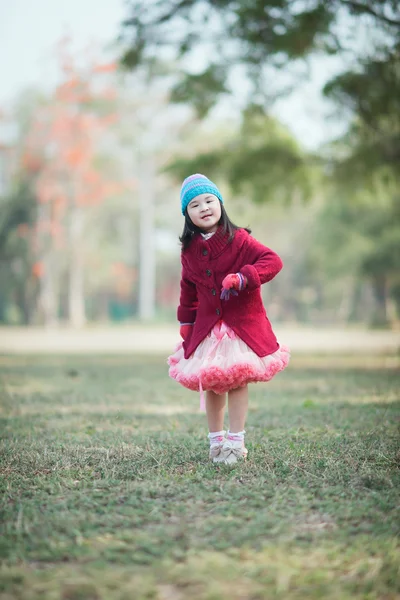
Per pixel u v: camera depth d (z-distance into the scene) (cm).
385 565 221
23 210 3750
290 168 1424
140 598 201
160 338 2512
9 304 4894
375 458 365
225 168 1460
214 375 356
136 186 4541
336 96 1212
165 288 6019
